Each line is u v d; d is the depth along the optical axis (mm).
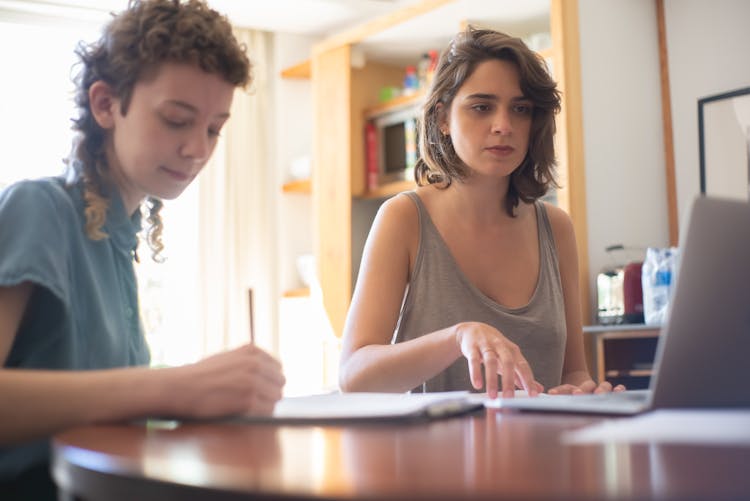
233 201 4598
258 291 4641
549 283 1731
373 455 677
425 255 1677
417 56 4332
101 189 1131
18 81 4180
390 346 1433
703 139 3369
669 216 3512
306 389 4438
